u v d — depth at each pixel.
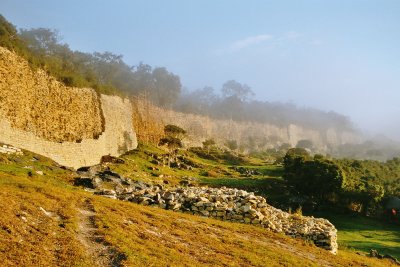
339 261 24.59
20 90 52.84
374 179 94.25
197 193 31.95
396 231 67.62
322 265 22.41
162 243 18.94
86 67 153.38
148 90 198.12
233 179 91.75
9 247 14.15
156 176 75.62
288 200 78.12
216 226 25.39
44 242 15.41
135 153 98.00
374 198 76.50
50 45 131.75
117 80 180.88
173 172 87.50
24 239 15.24
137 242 17.98
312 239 28.27
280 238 26.11
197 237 21.53
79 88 74.56
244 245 21.95
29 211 18.48
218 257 18.86
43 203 20.56
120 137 94.75
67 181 41.25
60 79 68.19
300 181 81.94
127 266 14.87
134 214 23.22
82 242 16.58
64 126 65.38
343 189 77.94
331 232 29.00
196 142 161.38
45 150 54.94
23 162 42.88
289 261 21.03
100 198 26.48
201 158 133.25
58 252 14.95
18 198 20.22
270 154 199.12
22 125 52.62
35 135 53.12
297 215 33.03
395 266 33.59
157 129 137.00
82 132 72.38
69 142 61.88
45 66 63.09
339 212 76.38
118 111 95.94
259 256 20.67
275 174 110.12
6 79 49.75
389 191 88.81
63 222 18.34
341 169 81.44
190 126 193.00
